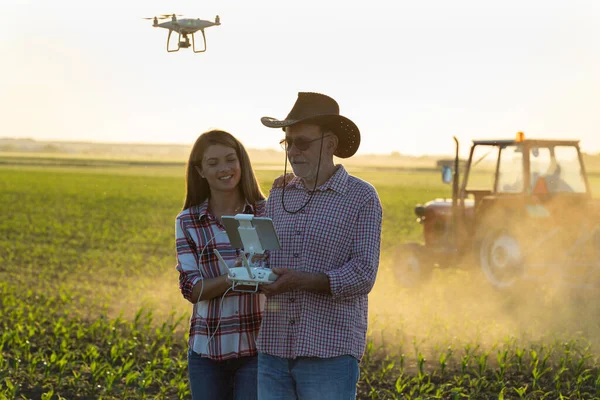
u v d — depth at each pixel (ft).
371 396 28.40
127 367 30.32
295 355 15.84
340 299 15.89
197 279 17.85
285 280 15.30
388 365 31.19
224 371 18.40
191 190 18.79
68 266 67.87
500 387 29.37
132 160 591.78
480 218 48.85
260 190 18.99
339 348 15.83
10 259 72.33
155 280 59.67
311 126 16.16
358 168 507.30
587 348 33.30
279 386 16.30
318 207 16.14
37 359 31.27
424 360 32.83
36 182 244.63
